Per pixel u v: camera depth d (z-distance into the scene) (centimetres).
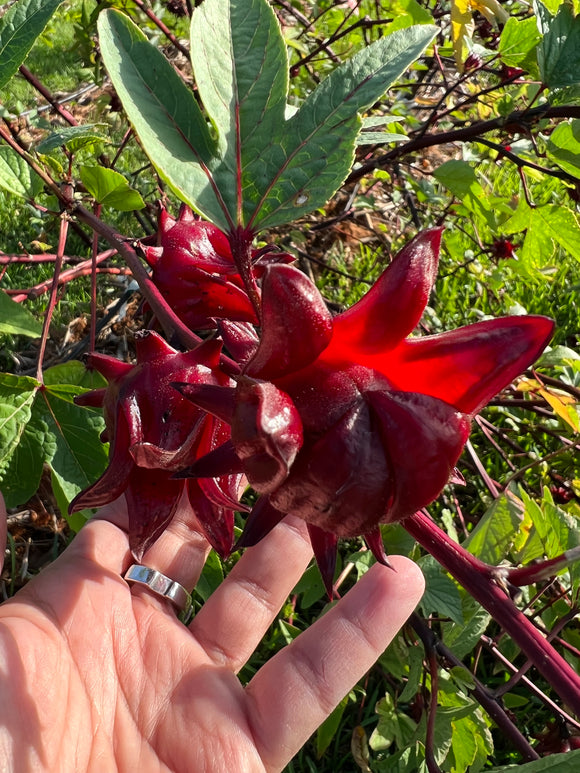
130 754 16
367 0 38
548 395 28
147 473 12
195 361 12
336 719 22
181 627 18
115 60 12
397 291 9
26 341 35
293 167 12
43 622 16
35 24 17
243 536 10
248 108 12
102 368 13
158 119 12
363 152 31
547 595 26
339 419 9
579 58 21
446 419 8
